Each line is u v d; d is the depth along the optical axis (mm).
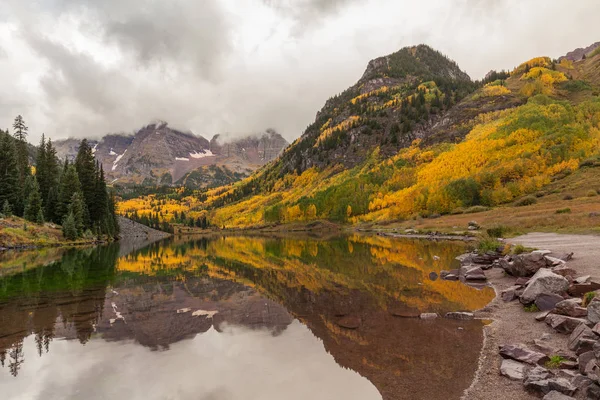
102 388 8758
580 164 101125
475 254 29250
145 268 35000
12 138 92562
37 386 8852
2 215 64500
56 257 45094
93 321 15109
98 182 94500
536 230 47719
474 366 9562
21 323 14680
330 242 73312
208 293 21781
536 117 145625
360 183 174250
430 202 110500
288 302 18906
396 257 38125
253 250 60375
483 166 127188
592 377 7270
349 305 17594
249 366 10156
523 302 14773
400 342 11836
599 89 197500
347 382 8977
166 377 9477
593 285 13172
